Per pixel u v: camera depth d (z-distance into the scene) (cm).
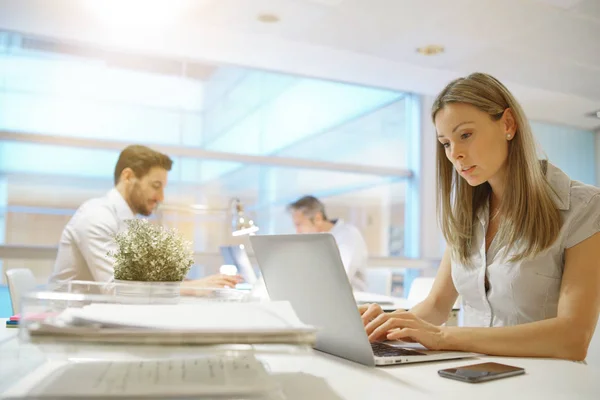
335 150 489
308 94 480
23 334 52
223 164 448
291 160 465
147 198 210
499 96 111
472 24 327
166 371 57
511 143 113
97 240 183
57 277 188
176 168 436
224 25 340
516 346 89
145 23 341
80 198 407
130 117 423
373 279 468
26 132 388
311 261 76
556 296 112
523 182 111
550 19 317
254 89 463
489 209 124
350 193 495
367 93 504
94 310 56
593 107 499
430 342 89
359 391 62
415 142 506
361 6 306
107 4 312
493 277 119
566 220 108
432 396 61
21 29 360
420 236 496
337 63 413
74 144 399
